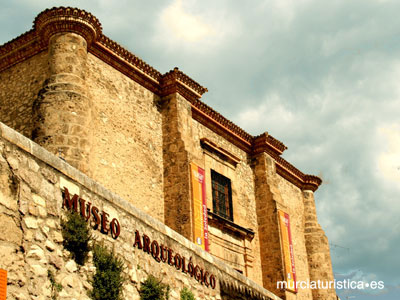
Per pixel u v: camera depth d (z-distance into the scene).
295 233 29.39
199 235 20.44
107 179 18.56
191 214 20.44
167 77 22.30
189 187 20.75
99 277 9.74
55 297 8.71
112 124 19.56
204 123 24.52
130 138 20.22
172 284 12.34
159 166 21.33
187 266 13.31
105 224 10.45
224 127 25.48
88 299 9.40
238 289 15.75
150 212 20.16
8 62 20.53
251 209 26.27
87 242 9.67
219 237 22.92
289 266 25.73
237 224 24.08
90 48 19.50
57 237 9.16
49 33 18.61
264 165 27.20
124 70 20.94
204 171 22.02
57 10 18.31
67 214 9.53
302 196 31.47
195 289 13.38
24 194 8.70
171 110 22.23
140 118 21.05
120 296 10.16
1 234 8.09
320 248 29.95
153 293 11.16
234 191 25.17
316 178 31.83
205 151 23.89
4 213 8.23
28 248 8.49
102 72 19.92
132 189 19.58
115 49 20.36
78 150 16.59
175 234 13.14
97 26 19.14
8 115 19.44
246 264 24.41
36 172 9.09
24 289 8.19
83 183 10.15
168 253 12.52
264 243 26.03
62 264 9.08
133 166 19.95
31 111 18.75
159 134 21.86
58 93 17.11
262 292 17.34
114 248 10.55
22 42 20.05
